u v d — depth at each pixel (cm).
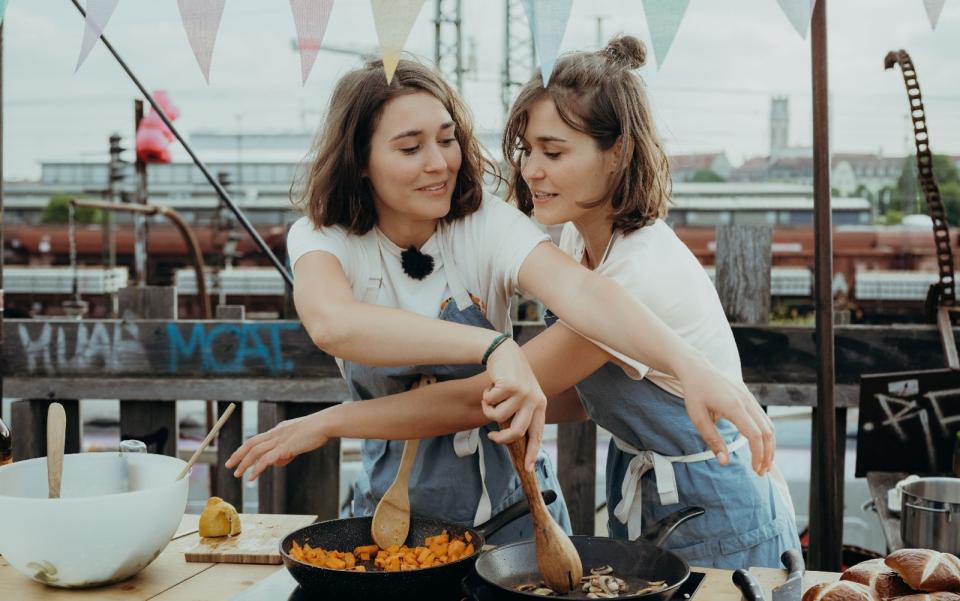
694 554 159
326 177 148
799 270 1491
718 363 158
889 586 112
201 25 108
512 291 159
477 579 119
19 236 1764
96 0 109
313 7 104
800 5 108
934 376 237
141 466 145
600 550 127
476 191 154
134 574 134
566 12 105
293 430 147
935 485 189
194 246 477
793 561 125
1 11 130
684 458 159
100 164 2414
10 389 282
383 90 141
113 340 279
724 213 1719
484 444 159
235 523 149
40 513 123
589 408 170
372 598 117
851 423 906
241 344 276
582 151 150
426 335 132
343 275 148
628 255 151
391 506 138
